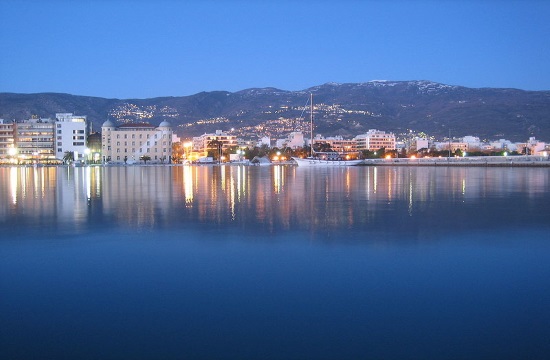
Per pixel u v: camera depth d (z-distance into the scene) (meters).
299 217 24.86
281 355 8.64
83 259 15.44
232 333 9.55
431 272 13.70
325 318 10.27
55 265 14.70
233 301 11.31
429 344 9.02
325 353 8.71
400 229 20.95
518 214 26.06
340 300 11.34
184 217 24.97
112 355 8.66
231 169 131.50
